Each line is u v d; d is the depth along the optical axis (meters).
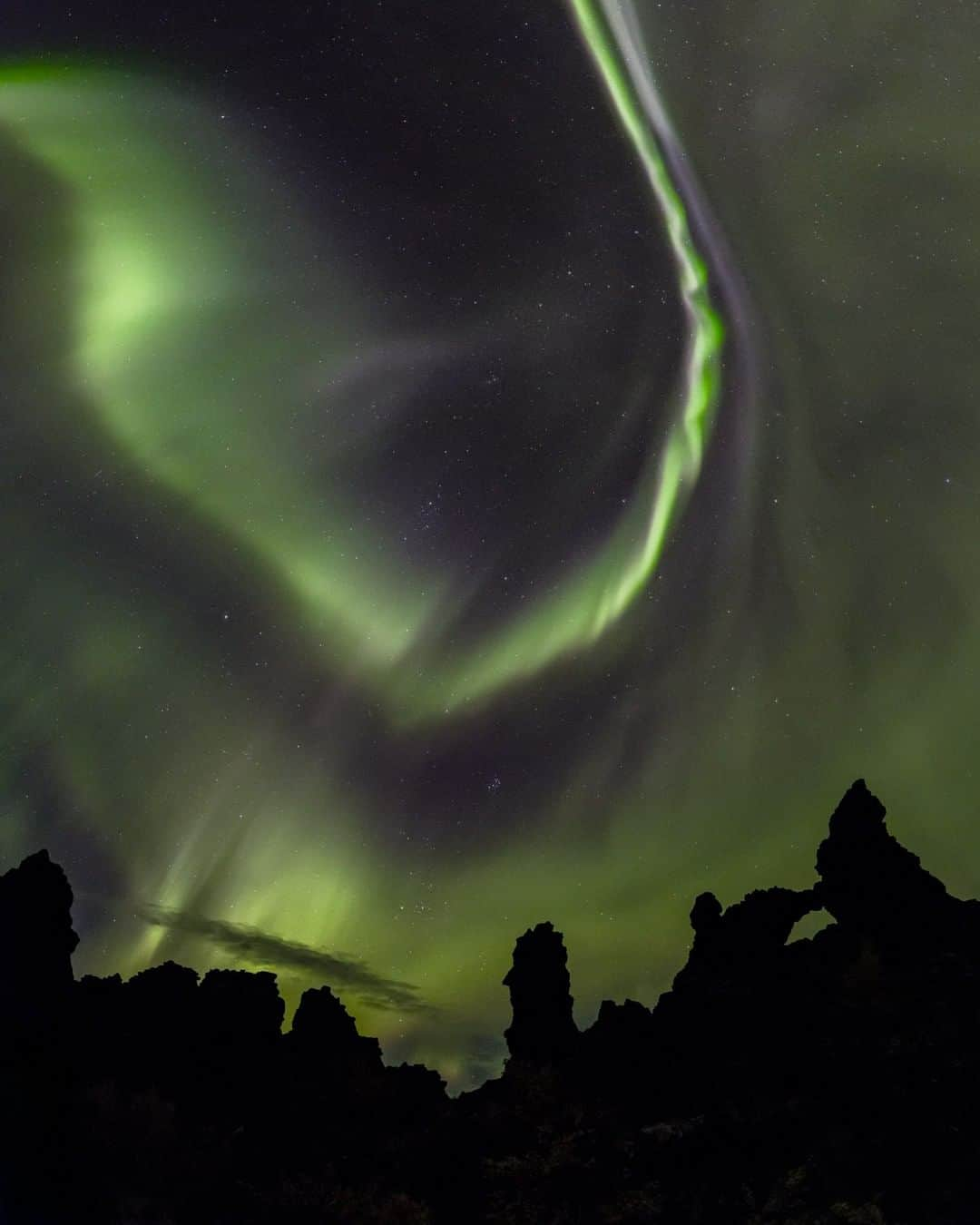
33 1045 20.92
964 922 23.41
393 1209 20.91
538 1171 21.52
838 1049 21.95
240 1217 20.30
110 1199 19.81
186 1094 22.31
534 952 25.42
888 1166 20.44
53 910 22.17
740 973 23.92
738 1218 20.44
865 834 24.33
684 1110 22.33
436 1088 24.91
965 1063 21.16
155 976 24.06
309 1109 23.08
